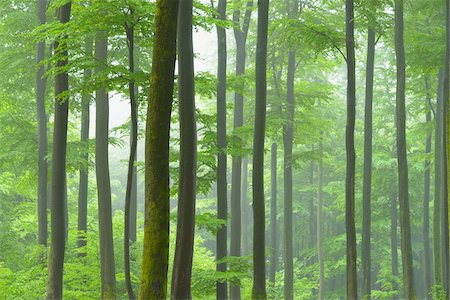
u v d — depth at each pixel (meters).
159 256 9.88
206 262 27.27
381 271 36.44
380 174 35.16
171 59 10.08
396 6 20.64
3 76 22.61
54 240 14.48
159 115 10.01
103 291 18.86
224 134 18.14
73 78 19.91
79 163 21.50
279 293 34.22
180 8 12.49
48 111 24.78
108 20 12.00
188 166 12.15
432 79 25.55
